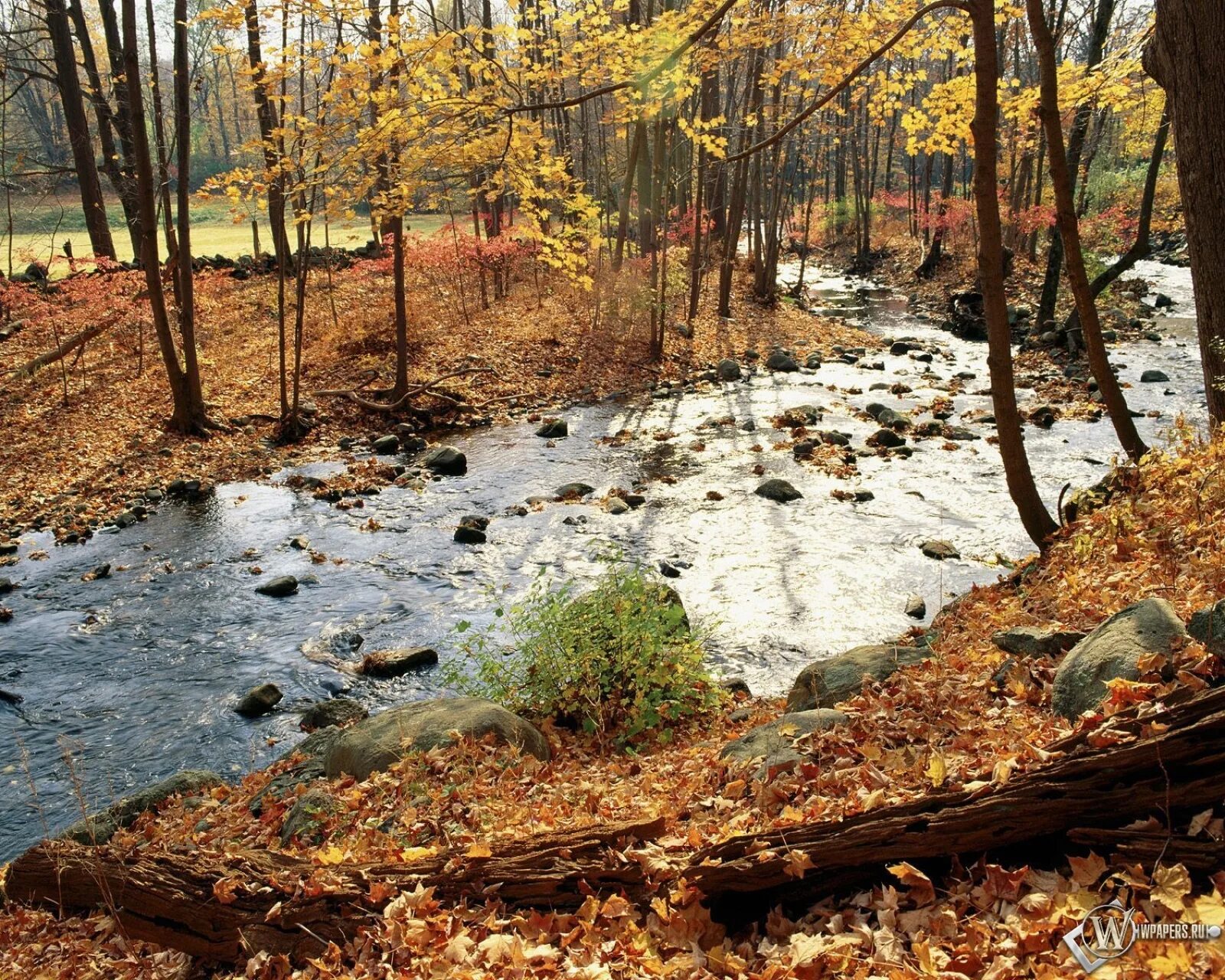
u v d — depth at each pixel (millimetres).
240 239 40594
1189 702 3424
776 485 13578
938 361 23234
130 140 25094
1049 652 5656
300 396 18844
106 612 10695
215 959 4188
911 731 4984
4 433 16266
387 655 9406
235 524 13422
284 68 7977
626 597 7953
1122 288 30406
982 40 7027
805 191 55781
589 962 3514
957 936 3176
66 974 4379
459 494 14477
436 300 25875
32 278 24562
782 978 3221
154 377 19266
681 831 4348
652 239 23188
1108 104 10562
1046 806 3379
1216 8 6699
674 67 6973
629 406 19500
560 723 7844
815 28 8047
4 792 7496
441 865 4195
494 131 7391
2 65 23156
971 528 11984
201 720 8492
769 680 8680
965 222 36438
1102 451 14703
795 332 26391
